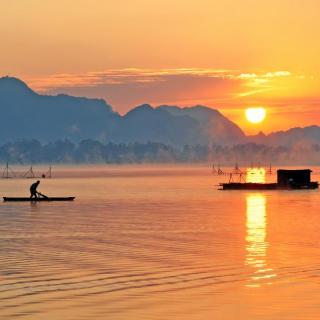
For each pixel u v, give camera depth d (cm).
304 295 7438
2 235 13175
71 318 6550
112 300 7212
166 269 8938
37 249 11044
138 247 11275
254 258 9912
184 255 10262
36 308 6888
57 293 7506
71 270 8862
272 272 8744
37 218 17250
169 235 13112
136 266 9194
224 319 6544
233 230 14012
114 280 8206
